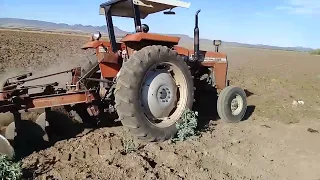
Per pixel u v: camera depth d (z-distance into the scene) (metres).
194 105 7.32
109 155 4.68
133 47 5.68
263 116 7.03
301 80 11.48
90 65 6.21
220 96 6.46
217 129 6.09
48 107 5.03
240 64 16.97
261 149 5.08
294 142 5.40
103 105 5.82
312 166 4.49
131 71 4.92
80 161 4.54
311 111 7.40
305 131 5.98
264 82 11.00
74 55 17.80
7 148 4.34
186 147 5.09
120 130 5.96
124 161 4.48
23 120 4.94
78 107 5.93
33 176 4.03
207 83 7.27
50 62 14.66
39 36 33.62
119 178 3.99
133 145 4.99
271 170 4.38
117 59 5.74
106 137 5.46
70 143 5.23
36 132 5.03
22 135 4.91
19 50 18.23
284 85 10.46
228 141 5.40
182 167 4.34
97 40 6.21
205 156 4.77
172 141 5.36
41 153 4.78
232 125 6.35
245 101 6.68
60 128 5.77
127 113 4.90
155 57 5.18
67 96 5.07
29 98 4.72
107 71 5.66
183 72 5.62
